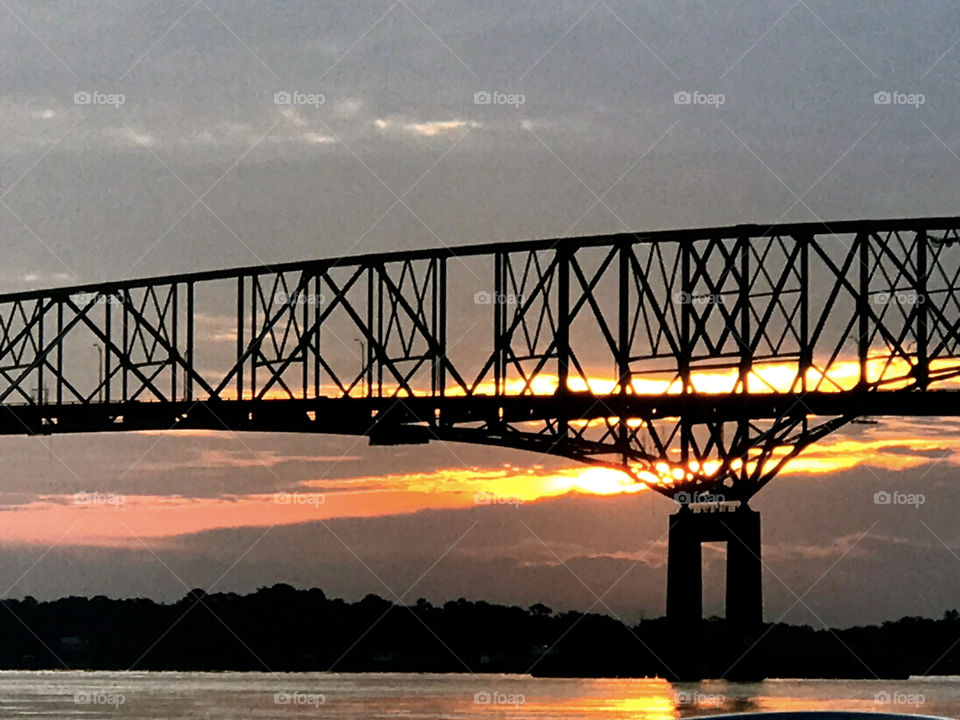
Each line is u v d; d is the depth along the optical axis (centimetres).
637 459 10531
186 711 12538
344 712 12256
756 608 10675
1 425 11738
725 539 10625
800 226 10200
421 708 12962
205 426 11306
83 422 11712
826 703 11838
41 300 11938
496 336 10619
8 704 13700
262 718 11612
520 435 10606
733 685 10806
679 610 10731
